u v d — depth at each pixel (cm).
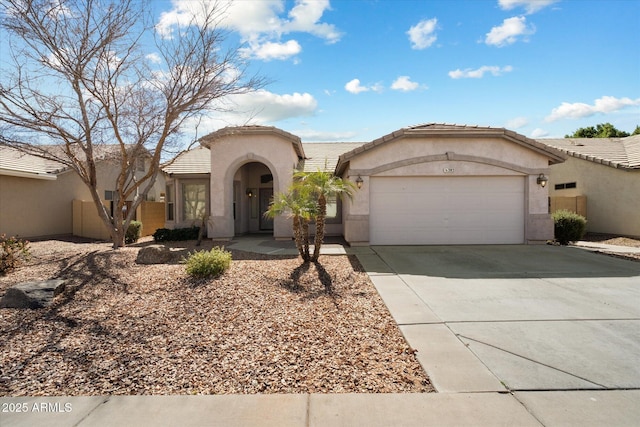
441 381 381
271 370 409
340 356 442
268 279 798
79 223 1817
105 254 1016
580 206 1867
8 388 377
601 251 1252
